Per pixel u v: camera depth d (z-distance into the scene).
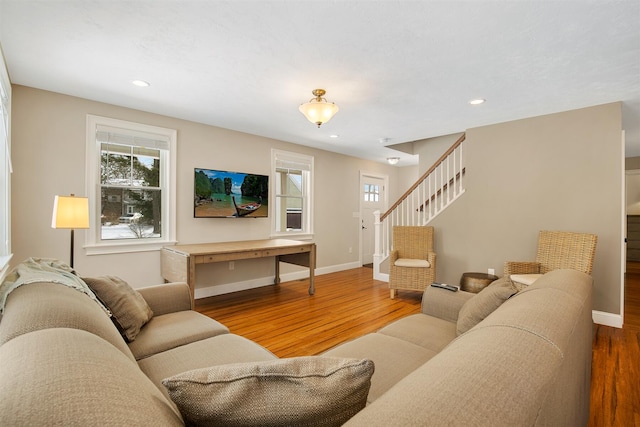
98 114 3.41
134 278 3.70
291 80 2.82
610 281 3.37
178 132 4.02
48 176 3.13
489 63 2.48
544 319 0.97
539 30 2.03
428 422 0.50
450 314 2.17
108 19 1.94
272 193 5.09
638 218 7.36
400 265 4.30
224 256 3.59
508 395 0.59
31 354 0.68
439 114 3.76
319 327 3.26
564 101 3.31
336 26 2.00
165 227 3.97
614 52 2.30
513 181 3.98
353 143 5.39
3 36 2.13
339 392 0.71
